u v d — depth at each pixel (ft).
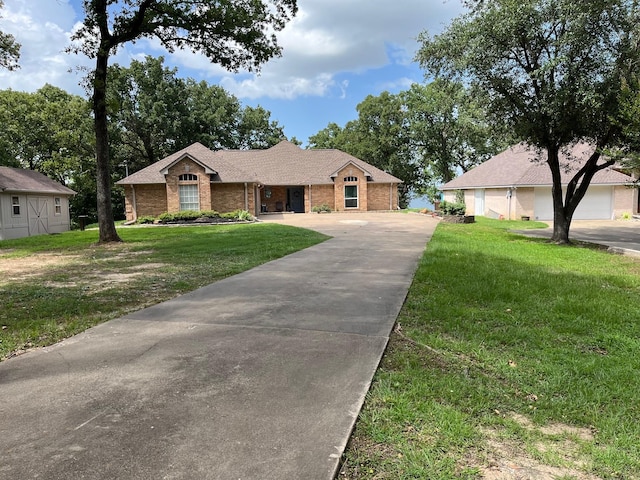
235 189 86.48
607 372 12.03
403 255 33.94
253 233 53.06
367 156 145.48
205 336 14.67
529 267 28.84
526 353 13.55
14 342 14.42
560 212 46.85
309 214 96.89
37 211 80.38
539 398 10.63
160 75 129.39
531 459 8.14
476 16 41.11
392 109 139.54
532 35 38.22
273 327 15.60
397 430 8.94
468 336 14.96
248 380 11.08
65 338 14.80
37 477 7.16
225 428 8.75
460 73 44.11
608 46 37.40
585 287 22.70
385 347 13.58
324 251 36.55
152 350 13.38
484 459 8.09
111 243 47.16
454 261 30.25
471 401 10.34
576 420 9.64
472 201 100.37
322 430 8.71
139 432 8.59
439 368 12.26
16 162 105.50
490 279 24.14
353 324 15.89
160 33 49.73
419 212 96.27
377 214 92.99
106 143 47.88
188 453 7.89
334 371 11.65
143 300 20.48
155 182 83.97
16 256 38.52
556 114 39.75
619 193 84.17
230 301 19.62
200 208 82.33
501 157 98.17
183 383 10.92
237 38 49.47
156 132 130.72
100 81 45.24
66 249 43.80
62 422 8.99
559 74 38.91
